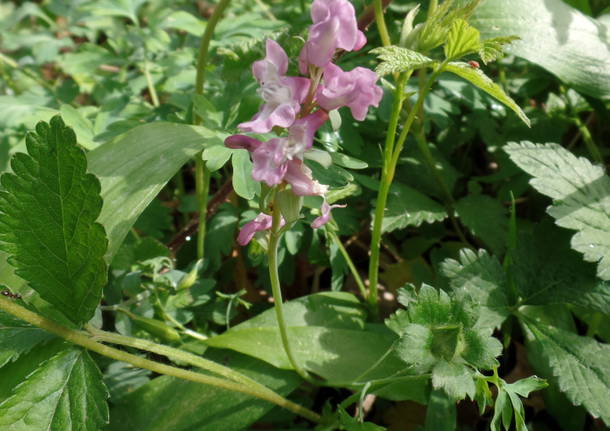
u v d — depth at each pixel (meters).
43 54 0.45
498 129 0.37
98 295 0.22
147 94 0.45
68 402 0.22
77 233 0.21
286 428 0.28
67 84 0.39
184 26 0.39
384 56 0.23
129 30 0.42
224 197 0.32
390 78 0.35
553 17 0.31
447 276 0.28
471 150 0.41
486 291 0.28
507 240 0.30
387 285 0.35
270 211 0.23
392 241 0.37
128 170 0.27
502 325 0.30
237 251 0.35
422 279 0.32
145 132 0.28
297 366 0.26
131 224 0.25
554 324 0.28
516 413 0.22
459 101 0.38
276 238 0.23
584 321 0.30
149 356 0.29
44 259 0.22
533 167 0.28
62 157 0.21
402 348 0.23
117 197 0.26
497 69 0.40
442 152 0.37
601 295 0.27
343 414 0.25
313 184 0.21
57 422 0.21
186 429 0.25
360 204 0.35
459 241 0.36
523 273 0.28
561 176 0.28
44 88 0.38
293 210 0.22
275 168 0.20
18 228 0.21
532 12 0.31
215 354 0.28
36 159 0.21
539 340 0.27
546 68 0.31
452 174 0.35
